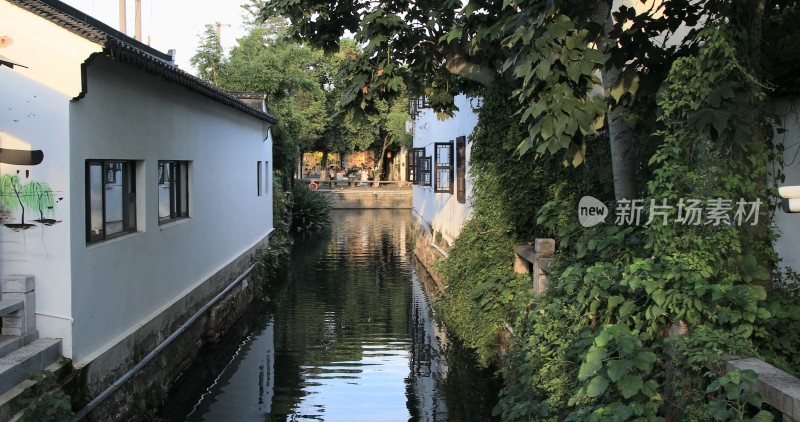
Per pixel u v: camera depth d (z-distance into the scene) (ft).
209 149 36.60
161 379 26.35
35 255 19.16
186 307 30.71
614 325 14.21
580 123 15.23
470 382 28.53
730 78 14.17
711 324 13.46
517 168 28.12
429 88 32.12
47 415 16.58
